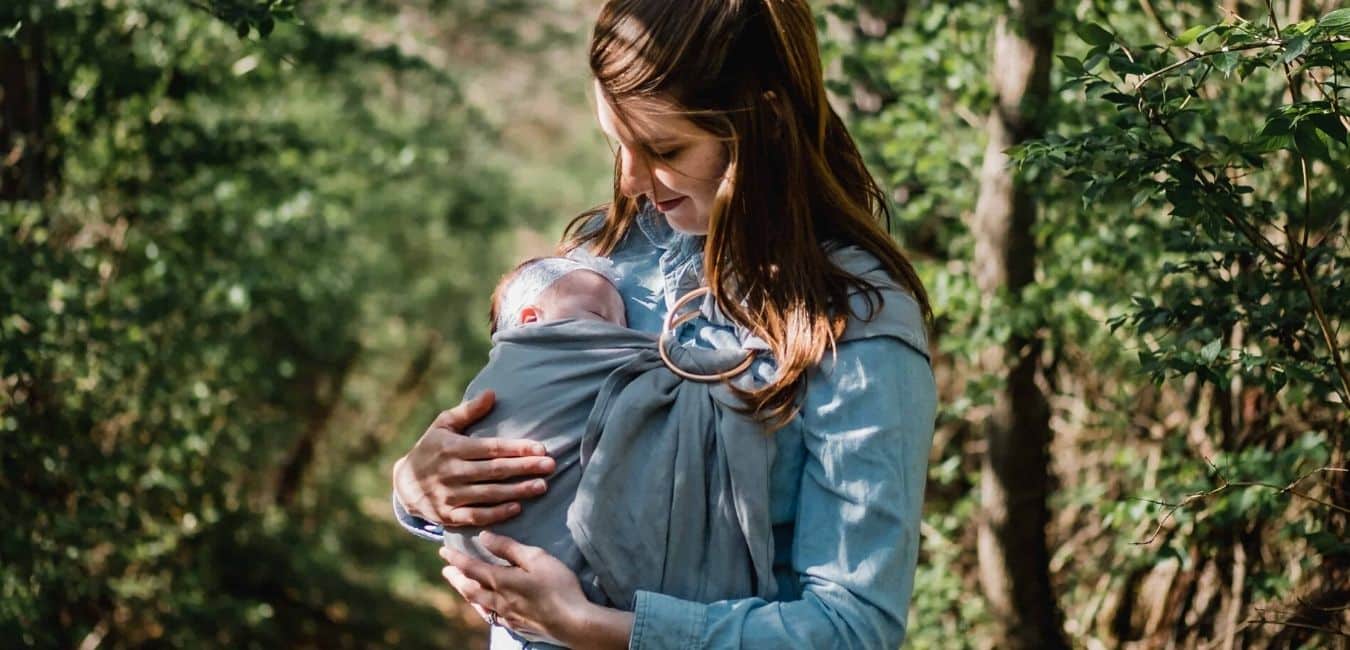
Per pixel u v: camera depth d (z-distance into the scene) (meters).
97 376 5.09
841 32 4.60
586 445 1.48
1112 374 3.87
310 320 7.30
